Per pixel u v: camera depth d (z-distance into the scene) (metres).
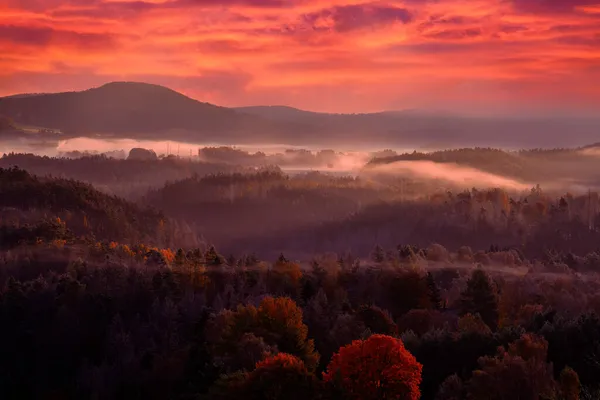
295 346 83.31
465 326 103.44
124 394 113.88
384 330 108.38
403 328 116.06
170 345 125.00
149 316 140.62
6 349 137.88
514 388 64.75
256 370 60.28
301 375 59.28
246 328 84.75
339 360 63.72
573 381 65.25
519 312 126.62
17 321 144.88
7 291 154.12
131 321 140.25
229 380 61.94
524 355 73.19
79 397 121.44
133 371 117.88
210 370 71.81
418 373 63.22
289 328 85.88
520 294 144.12
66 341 138.62
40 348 138.00
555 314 101.06
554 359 78.12
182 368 106.81
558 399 60.34
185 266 167.00
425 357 81.12
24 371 133.12
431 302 143.75
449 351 81.19
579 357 77.75
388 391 61.56
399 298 144.25
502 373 65.81
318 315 114.69
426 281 147.38
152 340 128.88
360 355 62.81
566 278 177.88
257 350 75.44
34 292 153.75
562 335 81.06
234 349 79.56
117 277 169.12
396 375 61.78
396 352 62.75
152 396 109.38
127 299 154.25
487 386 65.44
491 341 82.00
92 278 169.25
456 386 68.94
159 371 111.12
